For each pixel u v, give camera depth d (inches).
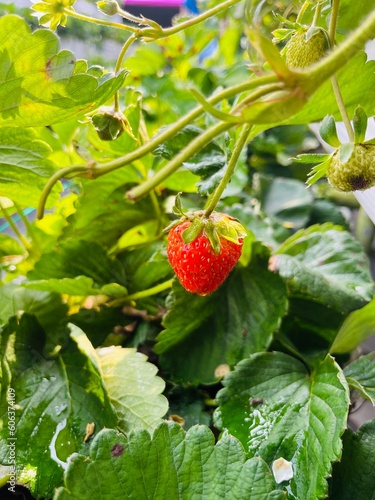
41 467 5.7
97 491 4.6
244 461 4.6
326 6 5.5
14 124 5.2
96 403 6.0
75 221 8.0
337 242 7.5
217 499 4.6
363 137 4.4
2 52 4.5
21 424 5.9
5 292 7.6
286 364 6.4
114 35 17.3
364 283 6.9
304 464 5.2
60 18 4.6
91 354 6.4
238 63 11.6
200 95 2.6
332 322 7.7
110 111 5.0
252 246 7.3
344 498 5.3
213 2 12.5
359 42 2.6
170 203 8.3
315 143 14.9
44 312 7.6
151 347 7.7
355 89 5.4
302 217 11.1
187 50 12.3
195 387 7.1
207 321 7.2
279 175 13.4
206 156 6.1
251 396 6.1
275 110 2.6
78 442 5.8
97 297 7.9
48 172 6.4
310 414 5.5
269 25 7.2
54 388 6.2
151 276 7.9
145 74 12.4
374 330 7.1
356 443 5.5
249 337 6.9
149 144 3.4
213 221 5.0
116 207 8.2
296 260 7.2
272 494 4.5
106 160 7.9
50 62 4.6
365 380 6.2
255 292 7.2
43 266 7.7
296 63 4.6
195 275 5.3
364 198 7.0
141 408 5.9
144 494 4.7
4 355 6.5
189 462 4.7
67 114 5.1
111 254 8.6
